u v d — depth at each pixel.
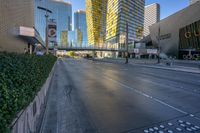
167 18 104.94
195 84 14.72
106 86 13.35
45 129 5.50
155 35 122.44
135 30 112.88
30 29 25.64
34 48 49.28
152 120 6.32
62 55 176.12
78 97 9.70
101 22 138.12
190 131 5.48
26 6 29.22
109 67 36.75
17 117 3.54
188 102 8.77
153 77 19.70
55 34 22.06
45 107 7.73
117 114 6.92
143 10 117.06
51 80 16.25
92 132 5.34
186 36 91.12
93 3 133.00
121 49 110.38
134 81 16.25
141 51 105.94
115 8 112.81
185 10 86.94
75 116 6.68
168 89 12.32
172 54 107.00
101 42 137.12
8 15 19.52
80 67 35.41
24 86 4.31
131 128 5.63
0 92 2.96
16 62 4.21
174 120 6.35
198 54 88.75
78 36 108.25
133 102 8.71
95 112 7.14
